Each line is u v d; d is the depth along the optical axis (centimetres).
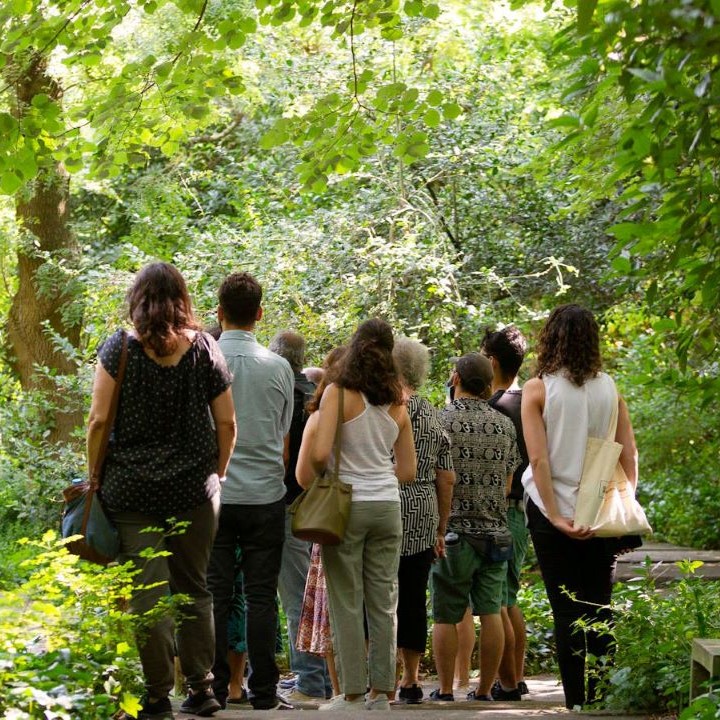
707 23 591
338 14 1254
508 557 1122
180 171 2703
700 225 754
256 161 2658
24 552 806
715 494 2366
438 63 2333
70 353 2052
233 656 1091
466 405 1127
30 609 761
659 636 971
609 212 2356
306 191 1305
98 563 830
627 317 2277
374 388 962
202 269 2050
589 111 868
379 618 972
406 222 2002
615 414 985
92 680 721
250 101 2530
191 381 833
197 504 841
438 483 1080
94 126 1269
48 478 1962
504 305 2194
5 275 2533
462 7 2284
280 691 1252
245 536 1015
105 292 2089
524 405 989
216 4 2131
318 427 961
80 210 2933
